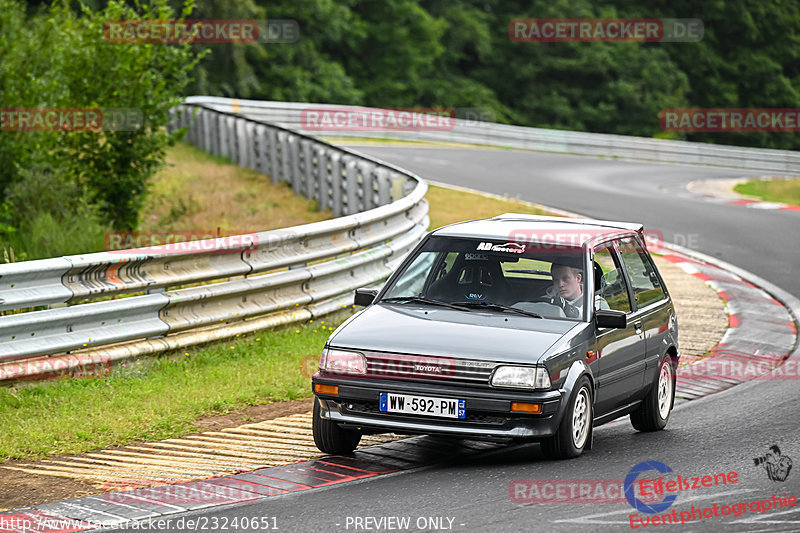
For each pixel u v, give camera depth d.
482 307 28.50
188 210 77.19
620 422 33.59
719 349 44.78
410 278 29.88
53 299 33.78
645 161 173.25
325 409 26.69
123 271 36.22
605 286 29.80
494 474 25.47
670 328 33.28
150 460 27.02
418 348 25.91
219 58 184.25
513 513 21.94
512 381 25.31
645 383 31.05
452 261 29.88
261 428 30.56
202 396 33.28
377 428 26.02
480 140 165.75
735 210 99.44
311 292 43.94
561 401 25.84
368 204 73.31
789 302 56.91
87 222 59.97
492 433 25.31
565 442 26.41
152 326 36.34
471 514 21.89
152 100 64.25
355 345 26.42
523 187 110.00
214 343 38.88
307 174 85.62
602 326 28.05
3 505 23.30
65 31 64.06
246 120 102.75
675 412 34.56
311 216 78.50
